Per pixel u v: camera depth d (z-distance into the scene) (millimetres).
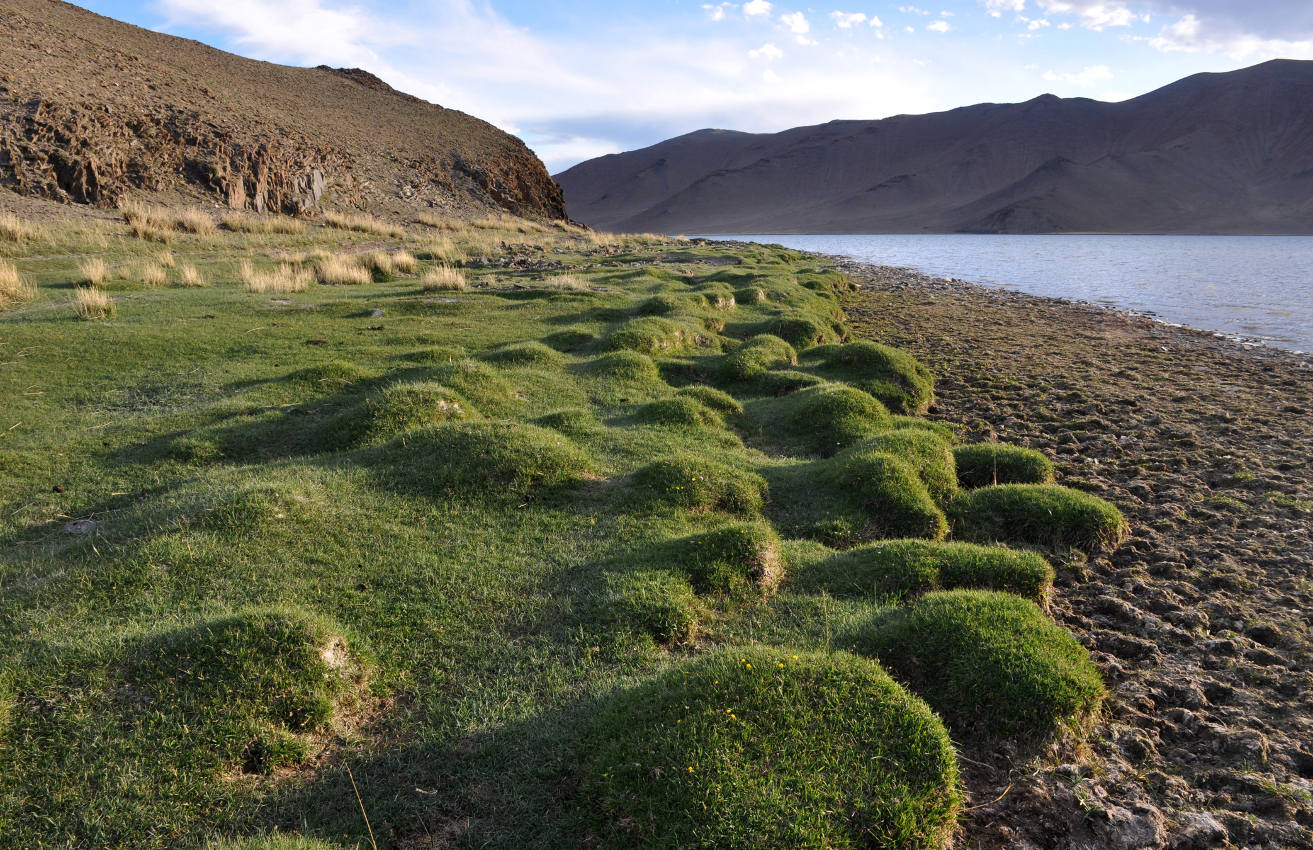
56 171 31141
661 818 3977
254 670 4895
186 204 35469
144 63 48469
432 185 60000
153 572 6258
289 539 6961
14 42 39375
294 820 4191
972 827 4375
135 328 15086
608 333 16562
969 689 5277
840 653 5223
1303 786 4738
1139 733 5246
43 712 4543
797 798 4035
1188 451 11977
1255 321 28609
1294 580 7664
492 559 6996
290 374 12336
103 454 9352
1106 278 50469
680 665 5148
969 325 25969
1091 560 8234
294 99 63406
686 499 8289
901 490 8664
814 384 13883
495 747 4738
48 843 3854
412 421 10070
